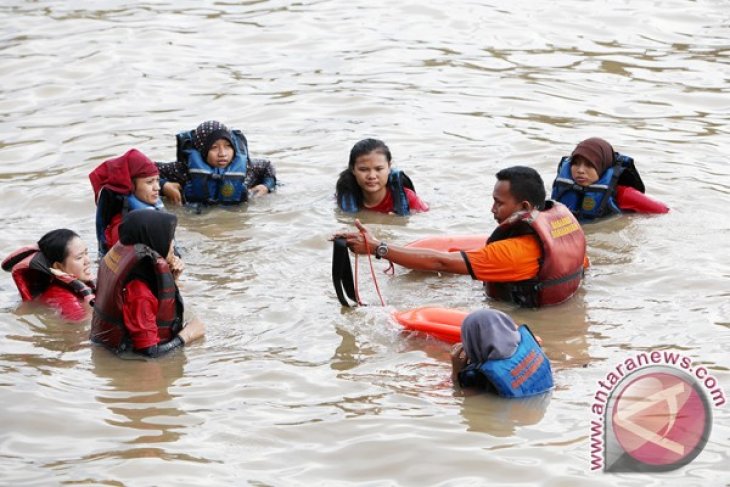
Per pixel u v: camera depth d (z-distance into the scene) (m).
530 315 19.55
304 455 14.97
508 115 30.67
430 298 20.42
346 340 18.61
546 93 32.38
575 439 15.17
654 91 32.38
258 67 35.38
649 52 35.84
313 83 33.72
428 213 24.45
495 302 20.22
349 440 15.30
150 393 16.86
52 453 15.16
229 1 42.47
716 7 39.97
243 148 25.62
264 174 25.89
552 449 14.93
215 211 24.77
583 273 20.67
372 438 15.30
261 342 18.62
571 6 40.31
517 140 28.70
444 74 34.25
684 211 23.98
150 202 22.50
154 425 15.87
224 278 21.23
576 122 30.00
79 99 32.62
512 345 16.48
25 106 32.12
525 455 14.80
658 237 22.66
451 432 15.42
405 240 22.94
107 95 32.91
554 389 16.66
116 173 22.25
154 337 18.14
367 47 37.03
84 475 14.52
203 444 15.30
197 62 35.78
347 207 24.55
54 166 27.72
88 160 28.05
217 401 16.56
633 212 24.02
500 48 36.59
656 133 29.05
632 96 32.00
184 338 18.56
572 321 19.16
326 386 16.97
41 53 36.41
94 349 18.50
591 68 34.53
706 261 21.39
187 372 17.58
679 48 36.12
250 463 14.80
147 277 18.33
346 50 36.81
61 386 17.14
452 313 18.78
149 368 17.75
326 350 18.25
